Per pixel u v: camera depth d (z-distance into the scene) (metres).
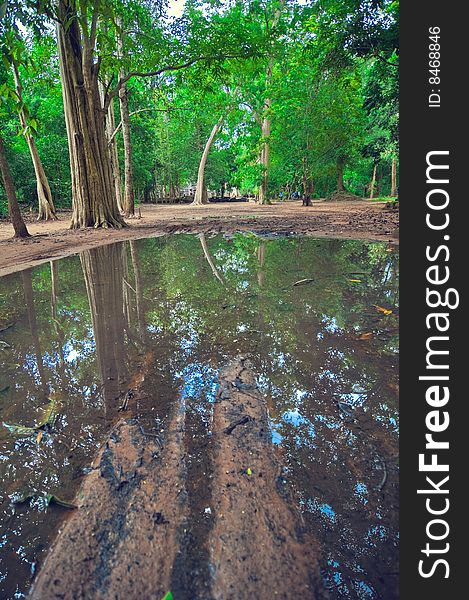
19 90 15.67
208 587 1.15
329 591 1.13
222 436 1.84
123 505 1.45
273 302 3.98
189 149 39.91
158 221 15.23
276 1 18.81
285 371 2.49
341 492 1.50
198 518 1.38
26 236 10.15
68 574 1.20
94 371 2.58
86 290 4.70
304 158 23.22
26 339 3.18
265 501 1.45
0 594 1.14
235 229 11.08
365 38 12.31
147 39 11.98
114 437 1.86
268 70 24.47
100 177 12.38
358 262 5.75
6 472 1.65
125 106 18.77
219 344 2.96
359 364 2.55
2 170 9.69
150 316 3.68
